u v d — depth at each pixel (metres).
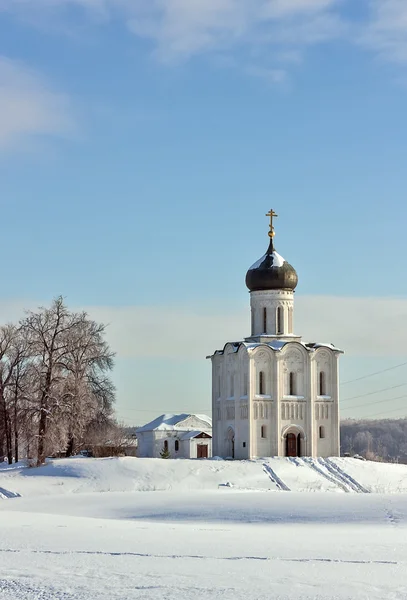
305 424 105.19
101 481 81.62
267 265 108.69
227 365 109.88
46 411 90.06
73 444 103.56
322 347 107.31
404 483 86.75
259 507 52.06
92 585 21.56
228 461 91.94
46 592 20.77
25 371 97.06
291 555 27.69
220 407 110.69
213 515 49.81
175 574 23.30
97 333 100.94
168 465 87.19
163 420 144.75
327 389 107.38
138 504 57.97
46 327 93.31
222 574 23.30
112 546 30.39
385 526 42.94
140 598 19.92
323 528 41.62
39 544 31.17
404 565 25.19
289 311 109.06
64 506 60.28
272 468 89.12
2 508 61.91
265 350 104.69
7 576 22.95
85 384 95.94
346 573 23.56
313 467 91.38
